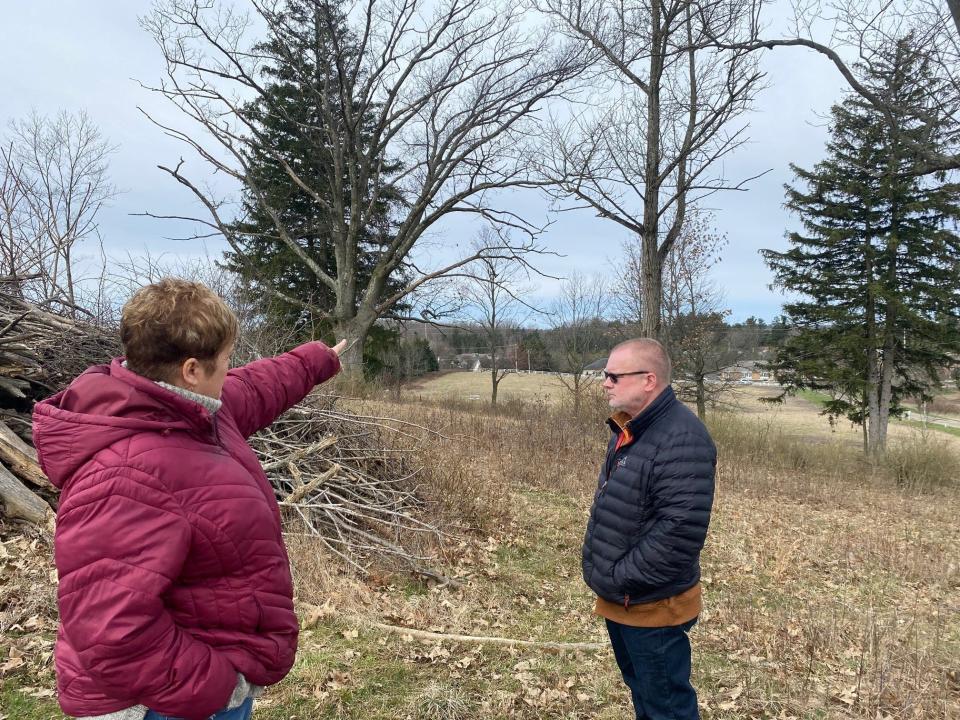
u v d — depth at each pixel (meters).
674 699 2.60
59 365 6.11
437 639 4.16
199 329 1.47
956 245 20.73
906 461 17.23
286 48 19.81
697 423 2.59
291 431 6.70
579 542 6.92
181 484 1.38
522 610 5.02
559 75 17.55
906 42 8.49
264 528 1.50
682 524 2.46
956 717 3.66
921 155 8.66
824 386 22.78
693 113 11.23
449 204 19.03
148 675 1.29
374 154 20.20
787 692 3.83
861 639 4.78
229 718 1.51
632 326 25.64
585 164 11.12
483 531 6.78
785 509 10.49
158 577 1.30
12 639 3.36
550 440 12.82
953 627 5.38
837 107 21.42
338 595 4.50
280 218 22.77
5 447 4.79
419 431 10.45
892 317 21.56
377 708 3.30
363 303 19.62
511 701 3.50
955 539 9.36
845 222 22.22
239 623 1.45
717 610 5.32
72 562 1.30
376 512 6.27
